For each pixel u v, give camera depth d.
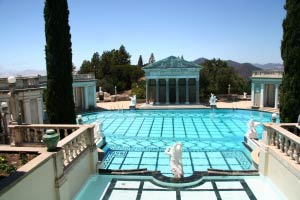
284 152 8.99
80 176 9.33
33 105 26.11
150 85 49.75
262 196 8.88
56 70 14.53
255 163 12.63
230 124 30.33
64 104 14.80
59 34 14.49
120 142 22.88
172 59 45.31
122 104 47.81
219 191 9.29
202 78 53.31
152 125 30.23
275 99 38.59
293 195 7.79
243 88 57.06
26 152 7.87
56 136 7.50
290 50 11.49
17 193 5.60
